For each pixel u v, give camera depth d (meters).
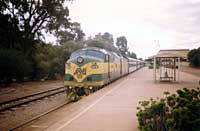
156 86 24.38
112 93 19.05
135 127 9.34
